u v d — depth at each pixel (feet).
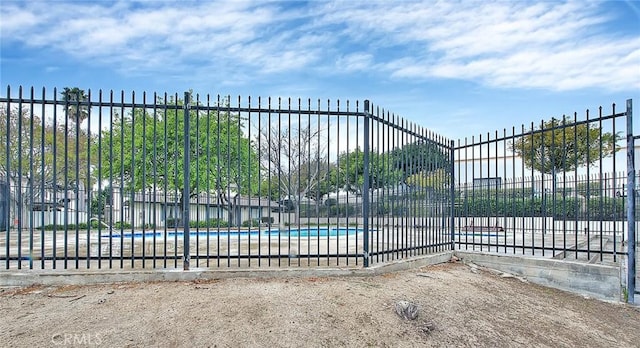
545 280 22.86
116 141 52.60
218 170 18.80
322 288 16.76
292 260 22.58
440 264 24.88
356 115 20.58
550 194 43.60
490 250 27.73
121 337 11.96
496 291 20.26
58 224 54.90
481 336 15.01
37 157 64.39
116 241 35.12
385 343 13.16
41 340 11.65
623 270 22.57
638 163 32.32
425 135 25.85
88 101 17.67
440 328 14.84
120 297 15.07
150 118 51.44
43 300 14.80
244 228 55.67
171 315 13.41
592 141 51.75
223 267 18.93
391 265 20.75
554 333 16.48
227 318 13.33
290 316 13.79
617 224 42.32
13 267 18.80
